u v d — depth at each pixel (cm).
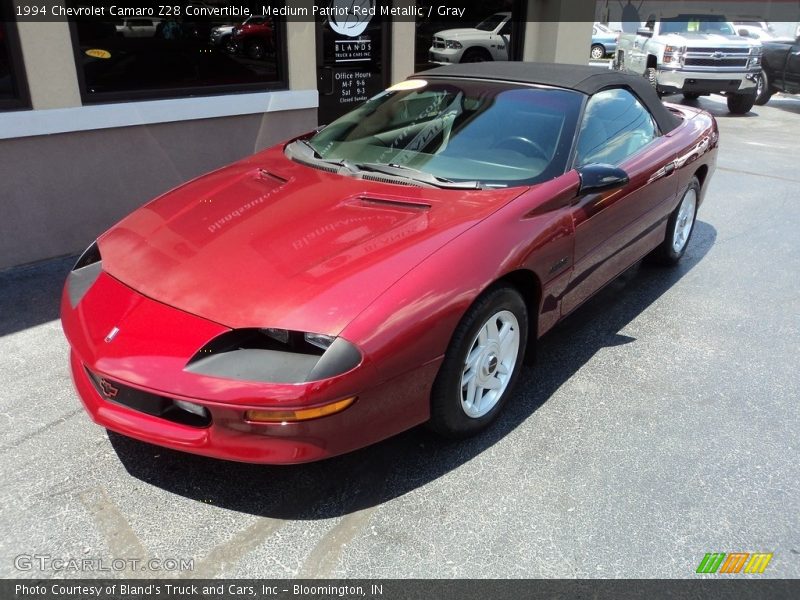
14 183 439
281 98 561
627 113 388
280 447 224
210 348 224
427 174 312
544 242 286
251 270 246
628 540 235
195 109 510
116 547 226
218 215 290
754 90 1237
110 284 262
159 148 502
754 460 279
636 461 276
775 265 497
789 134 1056
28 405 302
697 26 1327
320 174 323
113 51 466
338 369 218
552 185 302
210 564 220
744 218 607
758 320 407
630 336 383
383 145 345
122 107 471
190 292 242
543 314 306
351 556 225
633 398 321
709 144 465
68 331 256
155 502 246
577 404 315
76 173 465
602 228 335
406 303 233
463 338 254
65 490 250
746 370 350
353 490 255
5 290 419
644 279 466
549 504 250
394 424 243
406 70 668
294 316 224
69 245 476
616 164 356
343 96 630
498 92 360
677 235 468
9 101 429
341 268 243
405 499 251
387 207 285
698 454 281
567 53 834
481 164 318
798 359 363
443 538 233
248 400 215
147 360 228
